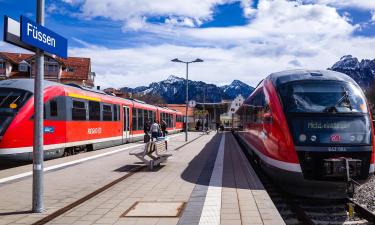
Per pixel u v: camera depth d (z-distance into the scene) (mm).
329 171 9953
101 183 11125
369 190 12047
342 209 9805
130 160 16922
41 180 7660
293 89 11344
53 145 16578
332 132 10430
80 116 19359
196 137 40562
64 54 8258
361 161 10172
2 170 13664
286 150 10516
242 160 17234
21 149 14359
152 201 8680
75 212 7719
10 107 14477
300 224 8391
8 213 7559
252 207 7855
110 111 24062
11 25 6398
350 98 11039
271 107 11539
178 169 14102
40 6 7352
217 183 10836
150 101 92688
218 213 7391
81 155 18906
